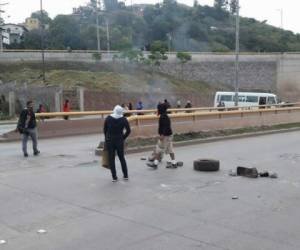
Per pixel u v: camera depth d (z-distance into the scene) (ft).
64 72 216.54
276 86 275.80
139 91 202.49
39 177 37.19
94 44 370.32
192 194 31.53
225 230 23.56
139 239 22.11
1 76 212.23
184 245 21.27
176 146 58.65
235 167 43.09
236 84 105.19
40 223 24.67
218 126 72.33
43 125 69.67
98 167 42.06
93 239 22.11
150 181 35.78
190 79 269.23
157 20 447.01
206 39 437.58
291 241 22.02
